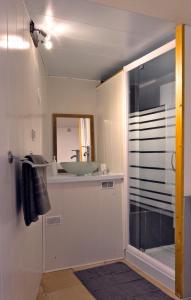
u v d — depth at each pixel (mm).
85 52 2553
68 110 3287
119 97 2844
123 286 2172
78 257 2551
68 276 2352
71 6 1766
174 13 1710
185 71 1928
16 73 1301
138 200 2631
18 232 1312
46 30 2094
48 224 2441
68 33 2162
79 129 3312
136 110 2666
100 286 2178
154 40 2338
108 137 3102
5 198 1051
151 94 2449
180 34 1919
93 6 1768
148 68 2488
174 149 2141
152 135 2426
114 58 2734
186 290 1946
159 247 2336
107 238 2686
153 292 2068
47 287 2168
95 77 3334
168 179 2219
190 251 1962
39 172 1414
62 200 2494
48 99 3201
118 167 2881
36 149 2078
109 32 2172
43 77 2748
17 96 1320
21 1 1478
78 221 2557
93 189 2629
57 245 2473
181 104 1928
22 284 1406
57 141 3191
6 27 1094
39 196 1343
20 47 1420
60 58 2680
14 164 1245
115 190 2740
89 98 3396
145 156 2521
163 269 2188
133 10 1658
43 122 2701
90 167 2762
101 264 2598
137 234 2645
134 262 2586
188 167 1960
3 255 994
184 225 1942
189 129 1955
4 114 1044
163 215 2285
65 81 3293
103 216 2674
